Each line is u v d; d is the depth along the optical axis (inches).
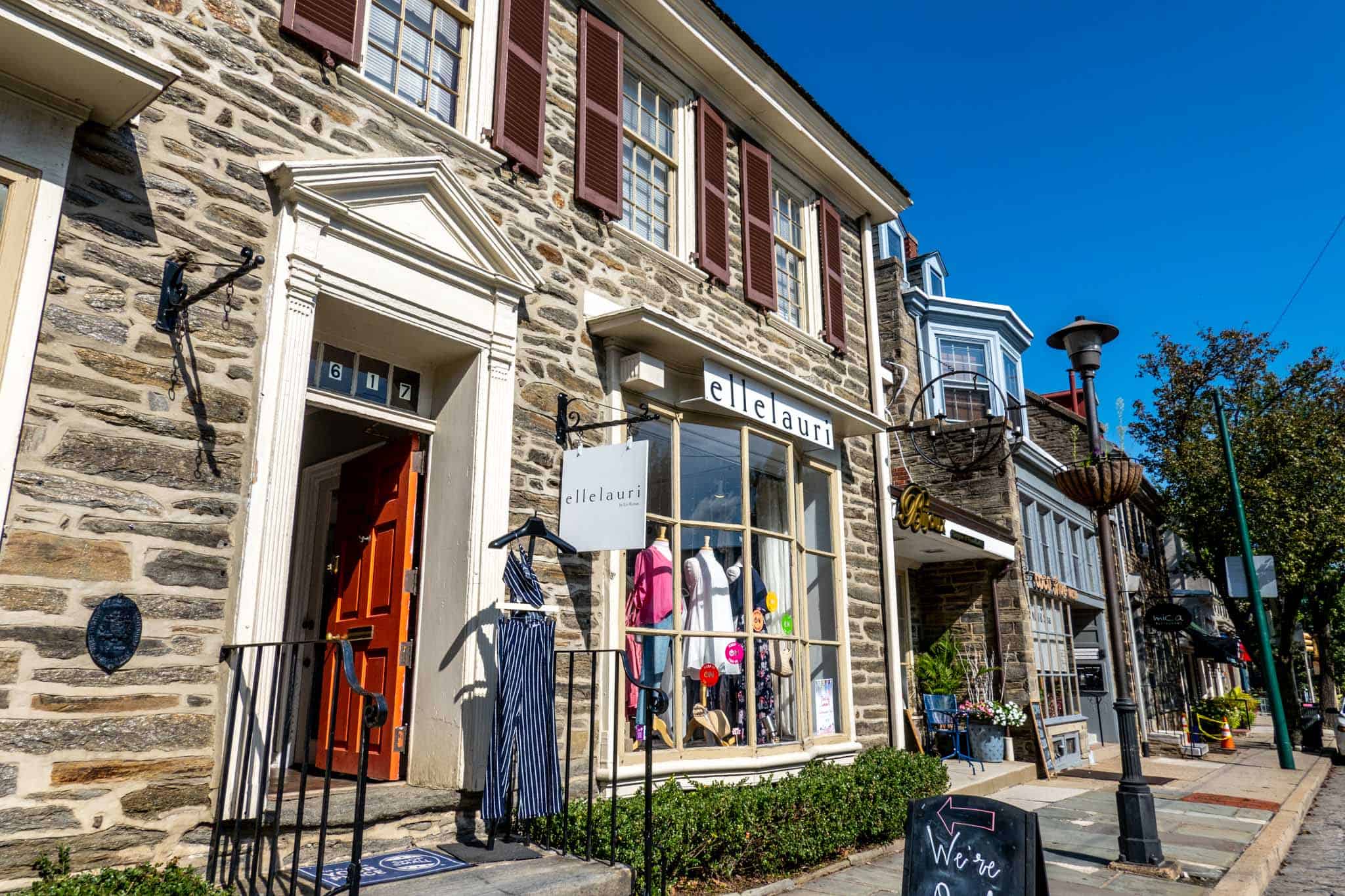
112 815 132.4
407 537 202.2
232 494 154.7
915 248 636.7
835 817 228.5
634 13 270.7
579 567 218.8
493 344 204.2
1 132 133.5
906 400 500.1
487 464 197.0
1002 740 414.3
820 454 315.6
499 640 179.0
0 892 120.0
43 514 131.6
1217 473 674.8
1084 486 262.2
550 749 183.3
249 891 137.1
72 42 130.0
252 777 146.3
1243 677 1309.1
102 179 145.9
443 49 217.8
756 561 269.9
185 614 145.3
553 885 150.6
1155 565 824.9
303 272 168.1
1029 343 608.1
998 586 438.6
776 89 315.3
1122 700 247.0
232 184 163.3
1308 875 253.1
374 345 197.5
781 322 311.6
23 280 132.8
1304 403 687.1
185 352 152.0
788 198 344.2
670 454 251.8
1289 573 671.1
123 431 142.2
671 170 287.0
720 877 199.5
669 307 265.4
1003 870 146.2
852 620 314.5
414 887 147.3
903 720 326.3
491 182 216.4
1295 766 499.8
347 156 184.4
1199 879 224.8
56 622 130.6
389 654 199.8
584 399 229.0
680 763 232.2
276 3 177.5
